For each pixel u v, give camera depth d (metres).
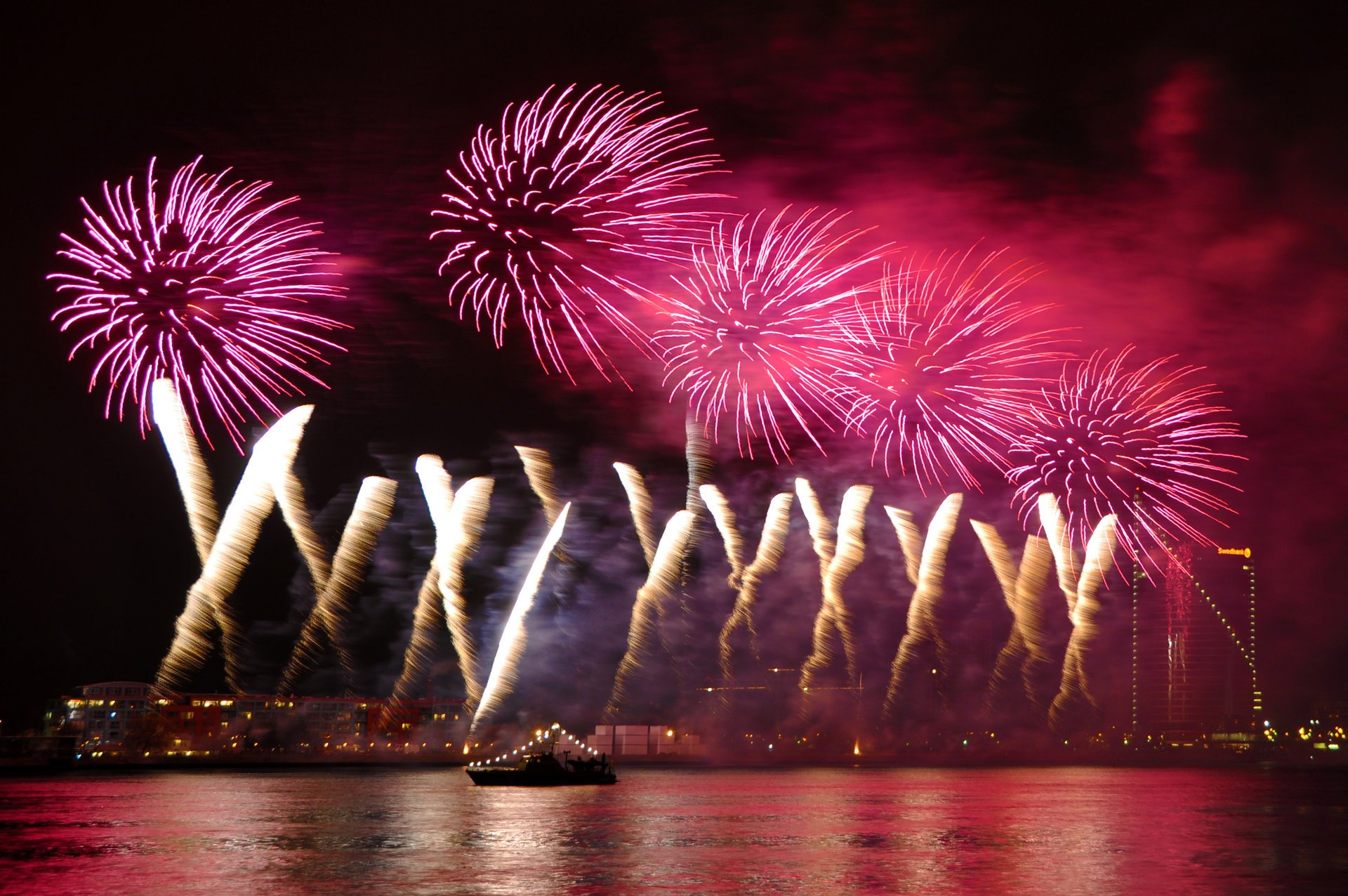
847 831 91.50
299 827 92.38
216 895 59.91
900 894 61.19
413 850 77.94
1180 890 62.91
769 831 91.00
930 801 128.12
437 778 176.12
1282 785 177.38
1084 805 124.25
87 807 112.50
